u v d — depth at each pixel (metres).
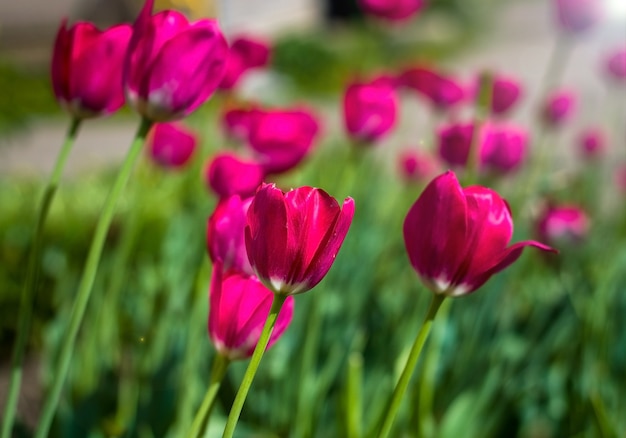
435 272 0.76
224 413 1.21
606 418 1.08
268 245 0.70
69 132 0.86
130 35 0.84
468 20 12.01
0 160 4.49
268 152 1.05
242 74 1.26
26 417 1.47
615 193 2.49
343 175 1.37
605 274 1.44
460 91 1.59
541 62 8.50
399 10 1.75
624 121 2.87
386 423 0.77
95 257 0.83
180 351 1.22
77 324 0.84
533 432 1.41
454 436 1.16
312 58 8.16
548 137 2.20
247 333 0.76
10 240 1.93
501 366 1.34
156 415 1.15
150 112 0.81
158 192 2.03
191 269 1.42
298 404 1.16
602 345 1.30
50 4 8.98
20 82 6.08
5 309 1.85
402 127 2.42
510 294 1.58
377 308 1.49
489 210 0.75
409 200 1.93
